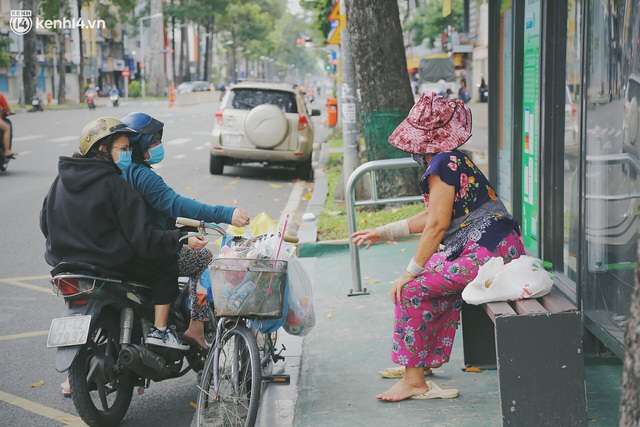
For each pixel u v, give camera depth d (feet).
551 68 21.09
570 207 20.70
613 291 17.10
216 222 16.51
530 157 24.13
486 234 15.10
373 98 38.86
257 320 15.55
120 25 330.13
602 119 17.70
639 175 15.84
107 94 303.48
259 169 63.67
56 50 251.80
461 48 149.38
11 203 45.52
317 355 19.76
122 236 15.79
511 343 12.89
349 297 25.03
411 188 39.32
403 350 16.29
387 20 38.22
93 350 15.99
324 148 79.20
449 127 15.25
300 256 32.07
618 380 17.16
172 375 16.96
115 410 16.42
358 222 35.78
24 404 18.17
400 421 15.53
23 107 178.81
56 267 15.56
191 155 73.46
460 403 16.19
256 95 57.47
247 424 14.32
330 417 15.90
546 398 12.92
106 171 15.89
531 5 23.80
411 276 15.57
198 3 290.15
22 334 23.13
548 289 13.92
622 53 16.79
